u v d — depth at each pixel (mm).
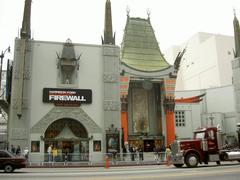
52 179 15961
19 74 39094
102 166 33344
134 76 56094
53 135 39844
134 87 60312
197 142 26156
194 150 25656
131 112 59125
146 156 47719
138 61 58781
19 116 38406
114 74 42969
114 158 36719
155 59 60125
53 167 32438
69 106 40531
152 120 59875
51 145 37188
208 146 26438
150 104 60625
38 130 38906
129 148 47844
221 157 27141
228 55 87938
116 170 23438
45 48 41281
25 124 38531
